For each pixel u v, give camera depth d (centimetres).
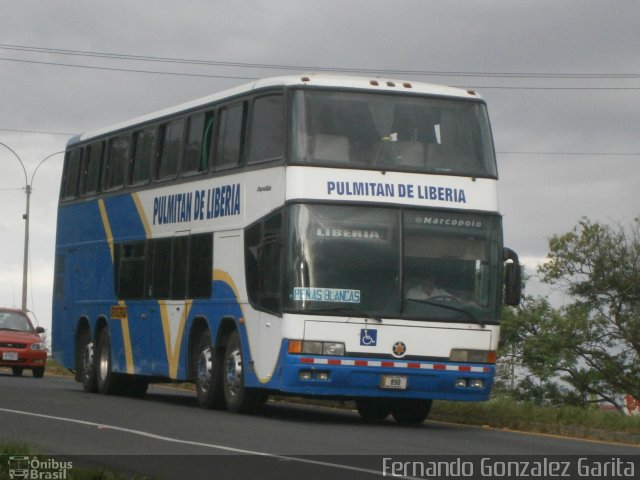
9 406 1998
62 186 2806
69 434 1540
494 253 1878
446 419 2070
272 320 1831
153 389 3027
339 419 1997
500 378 5512
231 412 1989
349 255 1816
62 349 2748
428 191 1861
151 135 2356
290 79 1867
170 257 2223
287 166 1827
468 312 1848
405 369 1814
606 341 5488
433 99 1903
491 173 1900
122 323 2431
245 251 1938
